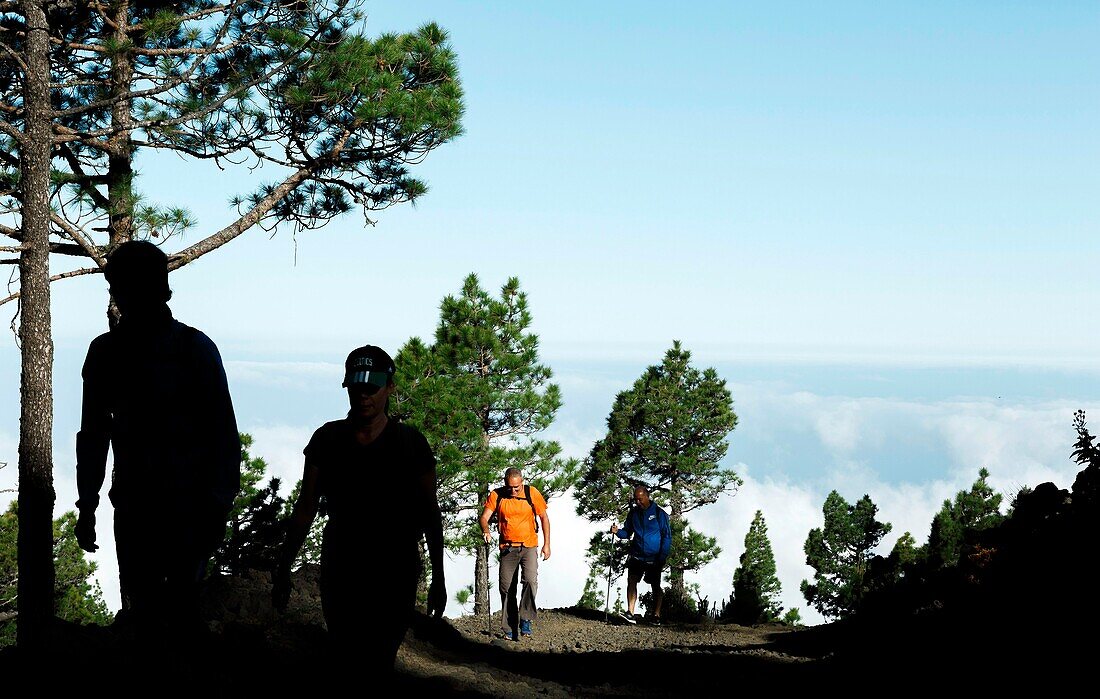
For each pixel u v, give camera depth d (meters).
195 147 12.12
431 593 4.50
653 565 16.94
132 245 3.92
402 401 20.41
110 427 4.03
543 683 7.53
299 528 4.48
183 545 3.97
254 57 12.25
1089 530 7.52
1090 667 6.50
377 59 12.91
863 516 24.80
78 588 24.38
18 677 4.43
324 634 7.05
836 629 12.24
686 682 8.26
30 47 10.05
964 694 6.62
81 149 13.54
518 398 21.70
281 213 13.97
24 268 9.84
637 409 32.50
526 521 13.30
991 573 8.34
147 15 13.17
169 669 4.19
